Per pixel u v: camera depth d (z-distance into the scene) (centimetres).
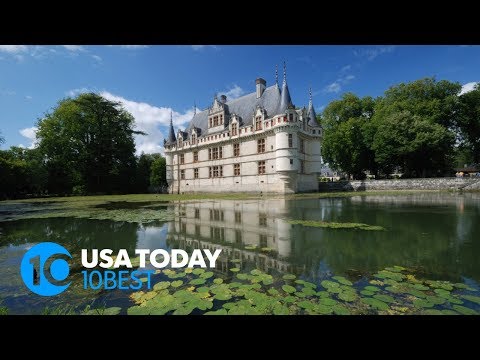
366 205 1614
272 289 400
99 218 1312
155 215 1391
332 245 670
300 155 3631
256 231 888
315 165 3953
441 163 3850
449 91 4162
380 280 434
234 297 378
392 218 1070
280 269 504
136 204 2216
